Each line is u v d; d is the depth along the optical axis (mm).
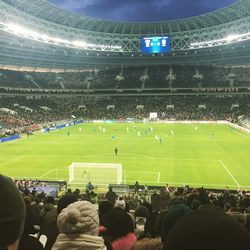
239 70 141500
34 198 20766
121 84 144000
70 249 3521
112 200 22469
